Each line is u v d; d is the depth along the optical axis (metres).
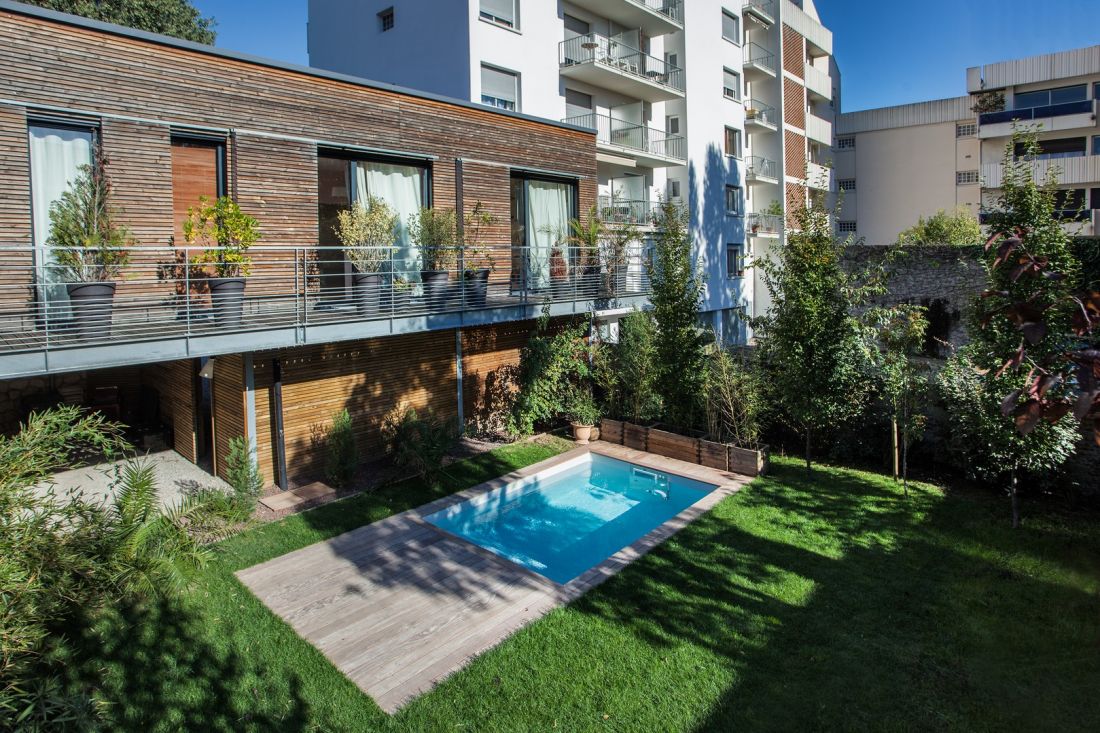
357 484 10.34
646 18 20.89
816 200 10.20
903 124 35.25
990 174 31.20
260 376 9.87
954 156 34.03
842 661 5.82
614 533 9.68
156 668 5.70
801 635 6.23
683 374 12.02
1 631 4.44
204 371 10.19
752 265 10.93
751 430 11.14
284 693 5.47
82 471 10.47
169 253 8.76
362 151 10.90
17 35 7.54
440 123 11.95
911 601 6.82
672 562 7.77
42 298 7.66
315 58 20.20
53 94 7.80
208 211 8.60
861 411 10.76
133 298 7.60
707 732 4.99
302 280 10.14
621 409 13.30
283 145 9.83
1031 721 5.07
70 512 5.73
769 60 28.83
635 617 6.58
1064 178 30.16
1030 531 8.41
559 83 18.69
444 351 12.42
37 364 6.71
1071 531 8.38
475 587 7.24
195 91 8.93
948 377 9.80
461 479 10.70
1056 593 6.92
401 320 10.08
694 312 12.05
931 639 6.15
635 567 7.66
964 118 33.56
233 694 5.45
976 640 6.12
